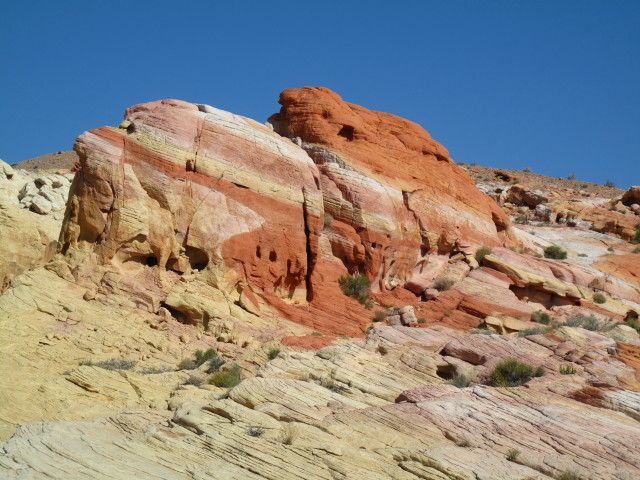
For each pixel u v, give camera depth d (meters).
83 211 29.48
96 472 14.97
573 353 23.09
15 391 21.97
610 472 15.28
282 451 15.86
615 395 19.48
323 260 35.03
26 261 36.06
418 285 37.28
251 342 28.41
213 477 14.94
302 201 33.97
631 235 57.56
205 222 30.78
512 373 21.30
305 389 19.55
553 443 16.69
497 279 37.56
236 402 18.81
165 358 26.78
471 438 16.94
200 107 33.12
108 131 30.44
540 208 64.19
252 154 32.97
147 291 29.08
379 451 16.22
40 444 16.05
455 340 23.95
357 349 23.77
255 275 31.77
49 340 25.81
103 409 21.33
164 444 16.23
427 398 19.09
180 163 30.81
